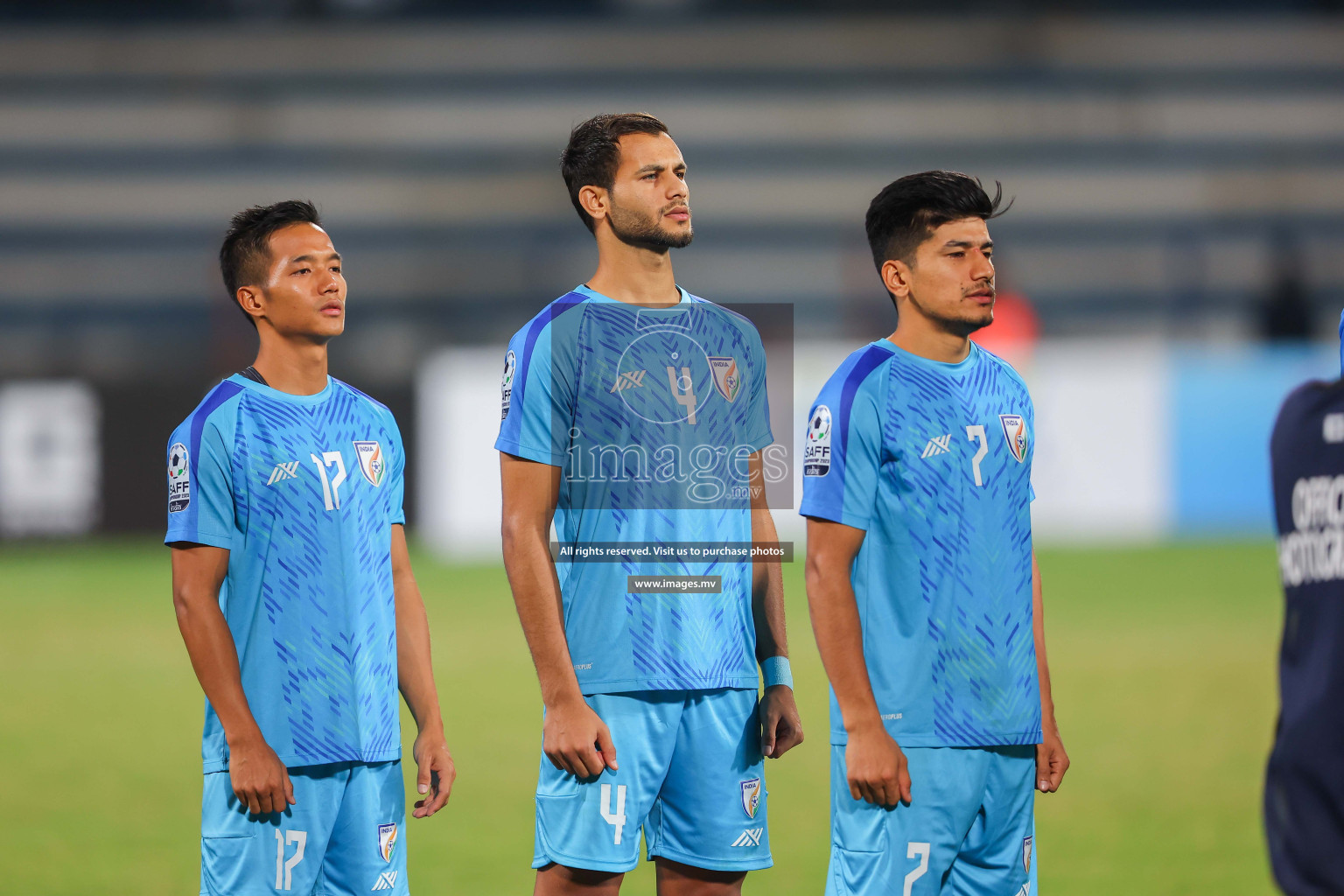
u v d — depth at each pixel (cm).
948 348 991
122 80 8212
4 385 4841
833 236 7856
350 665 995
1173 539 4891
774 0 8606
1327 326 7531
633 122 1025
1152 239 7800
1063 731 2292
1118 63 8388
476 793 1933
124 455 4884
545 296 7656
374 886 1000
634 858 986
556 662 974
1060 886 1485
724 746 1012
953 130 8200
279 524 990
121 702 2645
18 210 7719
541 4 8662
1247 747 2167
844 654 952
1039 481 4981
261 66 8306
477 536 4812
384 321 7594
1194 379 4975
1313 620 730
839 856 971
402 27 8381
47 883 1537
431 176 8000
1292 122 8181
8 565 4569
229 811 967
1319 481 734
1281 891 732
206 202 7819
